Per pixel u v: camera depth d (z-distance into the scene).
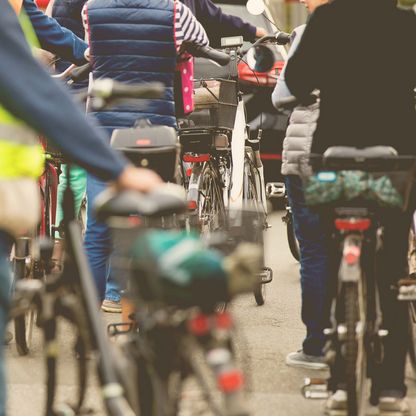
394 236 15.45
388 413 15.42
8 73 8.59
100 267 19.58
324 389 15.95
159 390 10.35
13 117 8.90
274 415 16.12
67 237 12.07
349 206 14.66
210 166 25.05
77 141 8.73
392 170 14.65
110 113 19.62
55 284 12.09
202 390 9.98
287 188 19.19
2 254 9.09
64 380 15.04
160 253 9.63
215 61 20.06
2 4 8.66
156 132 16.98
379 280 15.39
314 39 15.25
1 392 8.88
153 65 19.73
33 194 9.37
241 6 43.12
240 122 25.98
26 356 19.88
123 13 19.66
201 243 9.91
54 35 19.58
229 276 9.41
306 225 18.88
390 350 15.39
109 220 10.11
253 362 19.48
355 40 15.27
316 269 18.97
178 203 9.55
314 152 15.64
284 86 17.41
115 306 23.81
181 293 9.41
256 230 12.92
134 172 8.95
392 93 15.41
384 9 15.29
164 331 10.34
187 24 19.72
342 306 14.91
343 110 15.41
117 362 10.80
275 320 23.70
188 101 21.25
